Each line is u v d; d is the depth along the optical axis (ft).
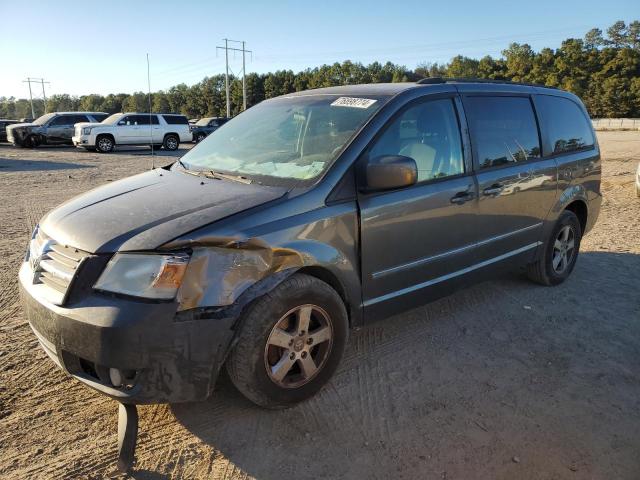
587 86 293.64
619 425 9.65
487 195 13.03
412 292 11.71
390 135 11.14
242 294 8.64
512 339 13.06
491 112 13.69
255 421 9.63
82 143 77.92
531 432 9.41
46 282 8.89
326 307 9.87
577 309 14.96
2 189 38.47
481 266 13.42
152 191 10.52
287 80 327.06
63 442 9.04
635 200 32.89
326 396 10.46
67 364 8.57
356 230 10.28
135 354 7.95
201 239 8.34
